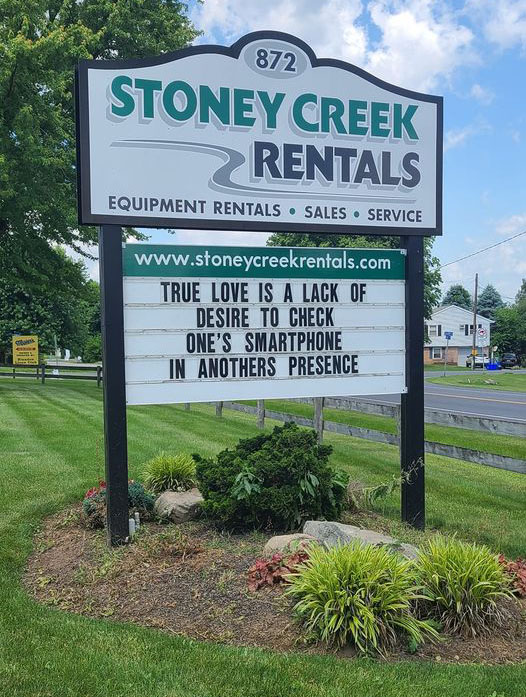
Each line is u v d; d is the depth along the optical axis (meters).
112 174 5.35
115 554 5.03
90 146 5.29
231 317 5.69
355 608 3.67
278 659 3.50
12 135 21.03
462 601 3.91
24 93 20.78
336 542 4.48
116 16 25.22
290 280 5.86
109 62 5.31
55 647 3.64
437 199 6.32
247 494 5.30
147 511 5.96
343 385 6.05
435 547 4.28
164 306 5.50
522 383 36.41
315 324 5.95
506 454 10.22
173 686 3.24
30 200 21.14
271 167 5.80
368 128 6.09
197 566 4.71
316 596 3.79
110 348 5.29
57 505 6.65
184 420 14.17
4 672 3.36
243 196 5.73
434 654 3.68
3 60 19.95
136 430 12.30
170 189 5.51
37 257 24.39
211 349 5.64
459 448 8.12
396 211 6.20
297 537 4.84
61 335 58.78
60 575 4.84
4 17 21.97
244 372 5.75
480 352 78.94
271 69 5.77
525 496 7.62
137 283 5.43
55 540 5.65
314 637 3.71
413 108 6.23
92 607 4.27
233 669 3.39
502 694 3.23
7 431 11.91
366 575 3.79
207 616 4.05
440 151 6.32
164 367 5.52
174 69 5.48
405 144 6.22
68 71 22.17
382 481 8.04
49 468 8.45
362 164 6.09
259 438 6.04
